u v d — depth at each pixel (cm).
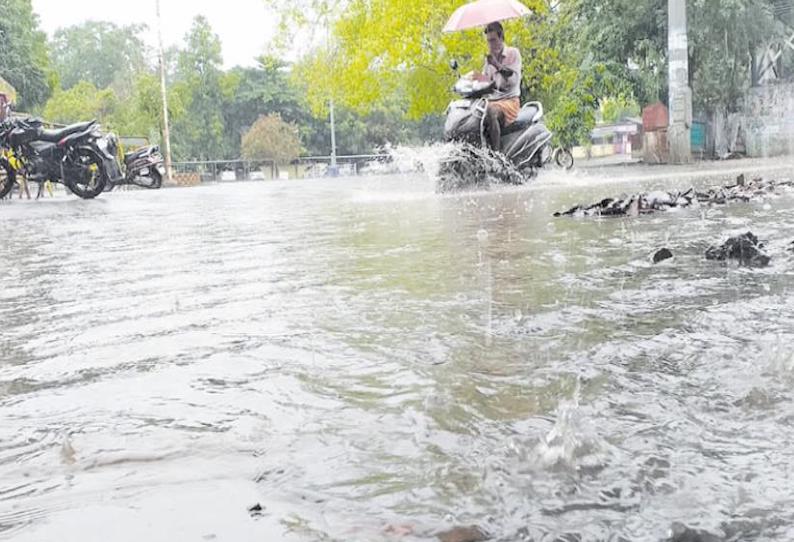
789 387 150
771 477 108
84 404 163
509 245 425
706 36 2327
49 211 1112
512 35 2292
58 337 238
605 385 156
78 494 113
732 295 251
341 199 1116
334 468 118
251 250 475
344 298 281
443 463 118
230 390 167
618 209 598
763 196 710
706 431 127
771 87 2470
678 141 2038
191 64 5466
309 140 5972
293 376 176
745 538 91
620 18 2392
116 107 5081
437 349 196
